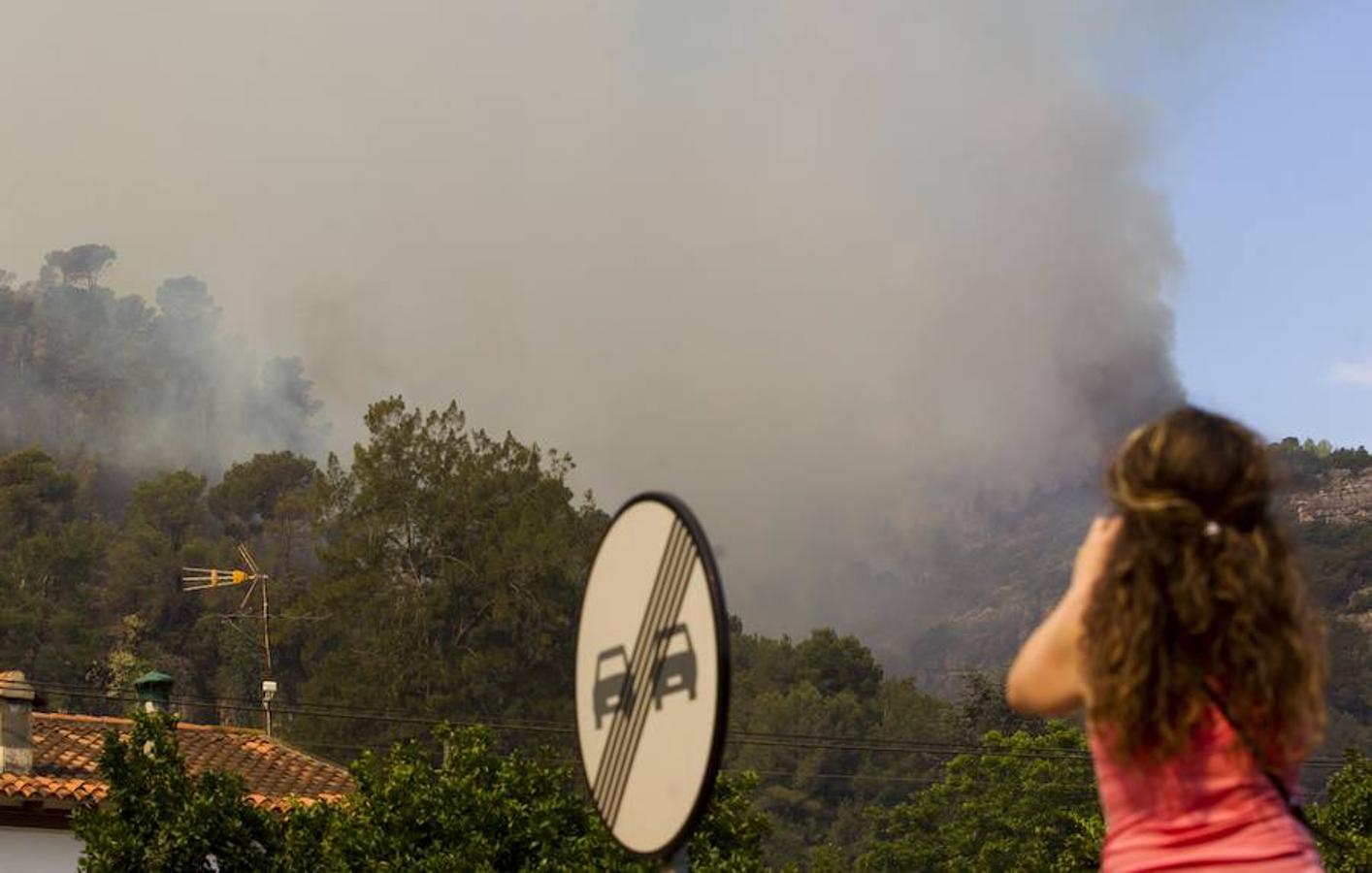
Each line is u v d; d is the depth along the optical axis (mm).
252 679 119500
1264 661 2951
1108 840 3086
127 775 19594
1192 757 2973
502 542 90625
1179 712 2963
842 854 104125
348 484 94750
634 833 4273
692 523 4172
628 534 4418
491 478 93375
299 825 20031
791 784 113812
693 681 4121
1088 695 3062
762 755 114812
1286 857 2932
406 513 91938
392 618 89562
